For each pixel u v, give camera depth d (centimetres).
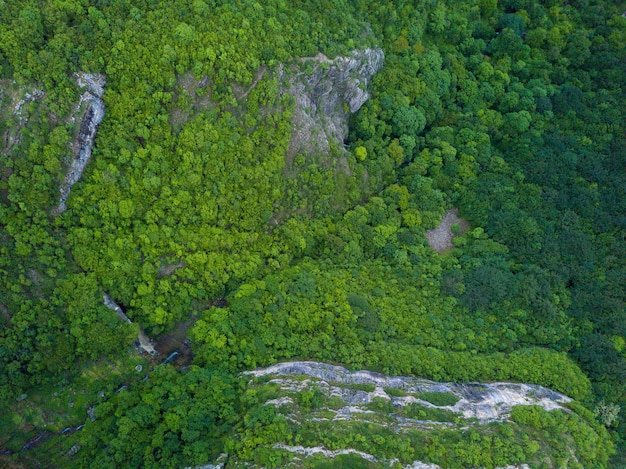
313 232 5922
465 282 5897
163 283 5028
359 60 6050
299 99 5659
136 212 5000
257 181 5438
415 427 4475
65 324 4619
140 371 4812
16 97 4422
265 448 4041
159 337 5097
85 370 4681
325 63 5694
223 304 5347
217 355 4812
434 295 5825
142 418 4331
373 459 4147
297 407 4400
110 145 4847
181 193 5097
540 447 4509
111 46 4747
